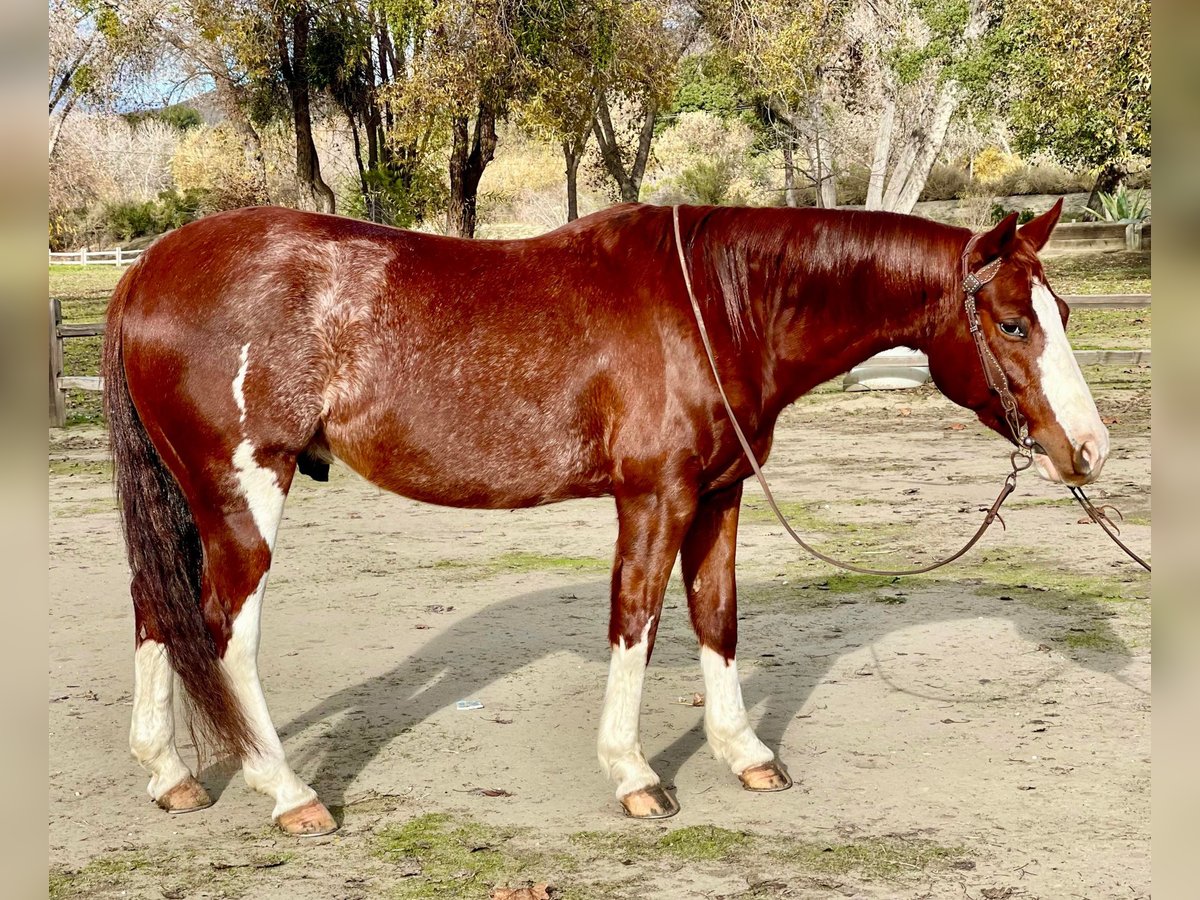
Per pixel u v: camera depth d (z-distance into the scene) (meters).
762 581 6.04
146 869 3.03
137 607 3.48
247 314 3.30
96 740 4.00
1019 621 5.18
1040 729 3.93
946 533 6.96
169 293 3.35
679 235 3.45
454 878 2.95
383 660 4.87
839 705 4.23
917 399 12.97
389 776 3.65
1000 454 9.76
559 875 2.95
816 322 3.49
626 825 3.26
